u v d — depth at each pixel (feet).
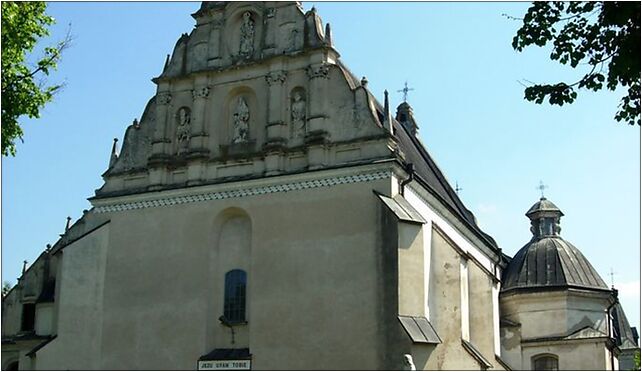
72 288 129.49
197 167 129.29
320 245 116.06
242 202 123.65
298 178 120.47
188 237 126.41
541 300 175.01
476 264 144.66
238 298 123.03
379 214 112.98
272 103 126.72
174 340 122.42
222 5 136.77
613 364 178.19
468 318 140.26
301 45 127.85
